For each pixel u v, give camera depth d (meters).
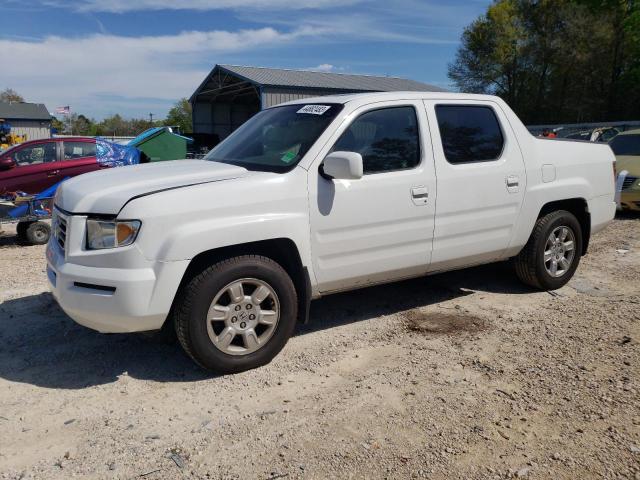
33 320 4.95
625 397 3.42
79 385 3.76
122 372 3.95
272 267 3.88
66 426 3.25
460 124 4.85
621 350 4.10
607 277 6.16
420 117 4.60
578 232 5.71
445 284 5.94
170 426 3.24
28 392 3.66
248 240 3.74
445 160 4.66
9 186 9.99
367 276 4.41
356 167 3.80
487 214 4.94
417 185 4.47
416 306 5.28
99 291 3.52
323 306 5.29
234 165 4.34
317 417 3.31
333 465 2.84
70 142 10.73
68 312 3.66
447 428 3.16
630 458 2.84
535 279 5.51
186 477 2.77
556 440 3.02
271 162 4.21
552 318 4.87
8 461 2.92
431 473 2.76
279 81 30.69
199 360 3.73
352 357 4.15
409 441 3.04
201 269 3.70
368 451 2.96
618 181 7.28
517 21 48.09
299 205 3.95
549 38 46.34
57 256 3.77
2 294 5.72
